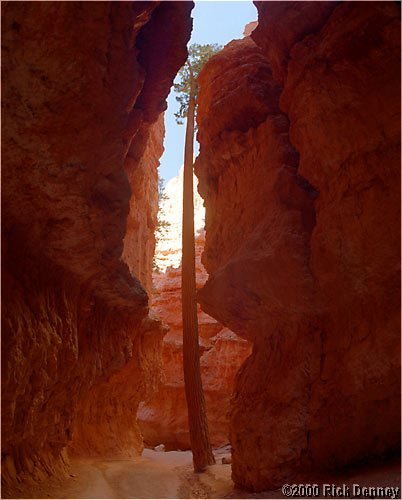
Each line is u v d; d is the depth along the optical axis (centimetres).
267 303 1264
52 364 945
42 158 799
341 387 1077
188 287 1841
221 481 1423
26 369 845
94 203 923
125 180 961
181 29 1285
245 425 1241
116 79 806
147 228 2520
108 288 1290
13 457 960
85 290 1212
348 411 1070
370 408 1048
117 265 1218
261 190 1342
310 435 1121
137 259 2255
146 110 1545
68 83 743
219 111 1526
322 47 991
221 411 2870
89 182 884
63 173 831
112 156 891
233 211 1509
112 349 1482
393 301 988
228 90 1545
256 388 1282
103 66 769
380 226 966
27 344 836
